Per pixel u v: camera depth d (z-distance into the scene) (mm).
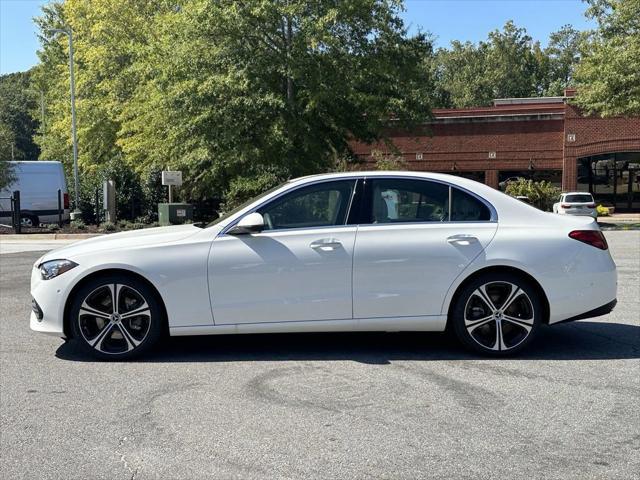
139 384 4895
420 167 39531
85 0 32812
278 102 20328
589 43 27531
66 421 4160
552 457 3588
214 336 6414
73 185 31750
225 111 21031
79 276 5379
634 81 25562
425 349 5848
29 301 8609
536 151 38188
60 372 5223
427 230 5457
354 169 37875
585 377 5008
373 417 4188
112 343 5543
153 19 29969
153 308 5445
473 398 4535
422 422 4098
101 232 22766
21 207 24969
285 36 21547
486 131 38750
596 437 3859
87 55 31172
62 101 36062
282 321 5398
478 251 5395
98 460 3586
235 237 5434
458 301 5461
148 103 24188
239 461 3551
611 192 37625
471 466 3477
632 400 4488
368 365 5355
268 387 4797
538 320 5473
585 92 28172
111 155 33594
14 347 6055
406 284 5398
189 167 24047
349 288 5379
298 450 3688
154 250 5402
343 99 22875
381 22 22484
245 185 22641
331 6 21047
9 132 25219
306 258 5359
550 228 5535
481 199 5613
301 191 5602
